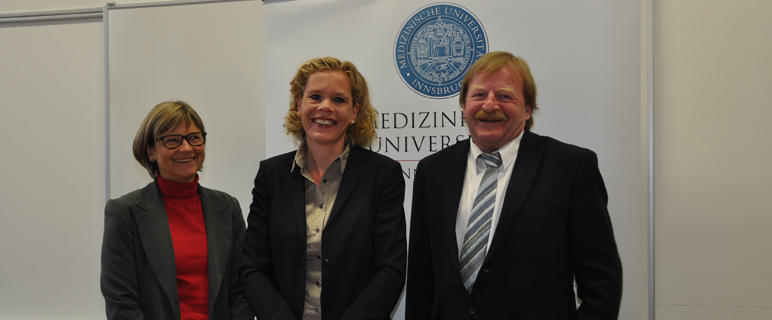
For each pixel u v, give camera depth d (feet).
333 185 5.30
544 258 4.60
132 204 5.53
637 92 6.59
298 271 4.96
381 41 7.32
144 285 5.36
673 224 6.97
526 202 4.70
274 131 7.55
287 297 4.95
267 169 5.51
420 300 5.27
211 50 7.94
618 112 6.64
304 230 5.02
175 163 5.63
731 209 6.83
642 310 6.84
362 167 5.31
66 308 8.68
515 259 4.63
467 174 5.19
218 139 7.91
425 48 7.18
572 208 4.67
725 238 6.85
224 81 7.90
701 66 6.90
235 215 6.09
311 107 5.17
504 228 4.65
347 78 5.39
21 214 8.80
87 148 8.64
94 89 8.63
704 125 6.89
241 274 5.23
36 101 8.80
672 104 6.97
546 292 4.59
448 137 7.09
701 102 6.90
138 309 5.28
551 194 4.70
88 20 8.66
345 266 4.90
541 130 6.85
